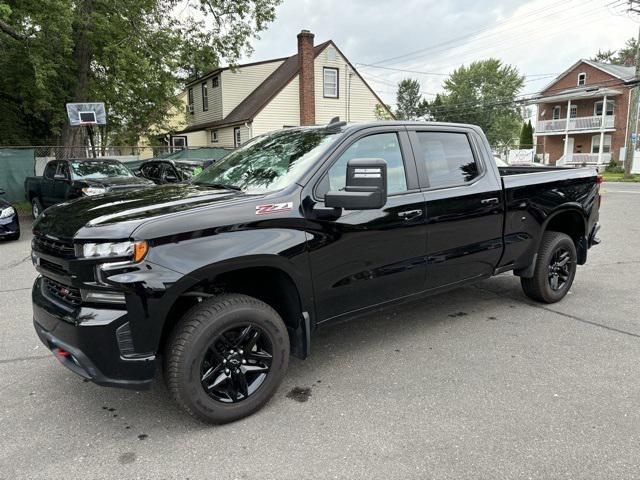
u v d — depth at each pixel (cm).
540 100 4047
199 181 384
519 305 498
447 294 541
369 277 342
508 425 279
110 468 247
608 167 3584
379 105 2736
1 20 1336
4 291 577
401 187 363
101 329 249
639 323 441
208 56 1917
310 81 2427
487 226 416
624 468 239
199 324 267
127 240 249
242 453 258
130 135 2070
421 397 314
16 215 933
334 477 238
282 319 323
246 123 2377
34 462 252
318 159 322
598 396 311
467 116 6981
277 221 293
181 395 268
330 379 342
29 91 1633
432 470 241
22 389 332
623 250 771
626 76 3603
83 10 1487
